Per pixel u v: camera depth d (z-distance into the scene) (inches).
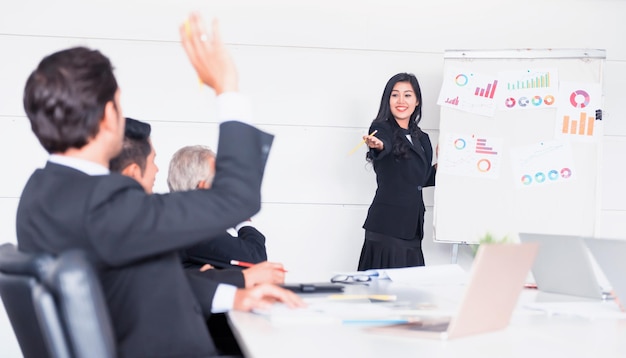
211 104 162.1
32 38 156.3
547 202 153.8
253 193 52.5
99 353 34.3
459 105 156.0
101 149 52.9
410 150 148.3
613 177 173.0
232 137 52.9
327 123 166.6
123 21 159.2
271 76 164.7
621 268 62.9
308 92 165.9
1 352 154.2
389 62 168.2
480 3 170.2
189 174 97.1
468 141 155.5
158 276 53.4
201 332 55.1
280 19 164.9
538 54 155.7
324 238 166.4
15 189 155.4
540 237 76.7
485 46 170.2
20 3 155.9
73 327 33.9
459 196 154.9
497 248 49.3
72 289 33.8
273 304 64.4
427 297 71.4
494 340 49.8
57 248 48.8
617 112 173.0
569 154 153.6
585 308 65.1
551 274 77.0
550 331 53.8
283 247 165.3
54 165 52.4
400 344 47.8
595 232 152.9
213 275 76.2
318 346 46.9
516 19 171.0
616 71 173.0
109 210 48.9
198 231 50.8
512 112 155.3
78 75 50.5
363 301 67.1
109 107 52.4
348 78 167.2
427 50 169.2
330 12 166.4
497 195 154.6
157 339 52.8
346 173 167.0
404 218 147.1
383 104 151.3
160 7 160.4
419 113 153.3
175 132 160.9
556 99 154.6
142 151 76.9
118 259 49.6
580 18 172.1
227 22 162.9
